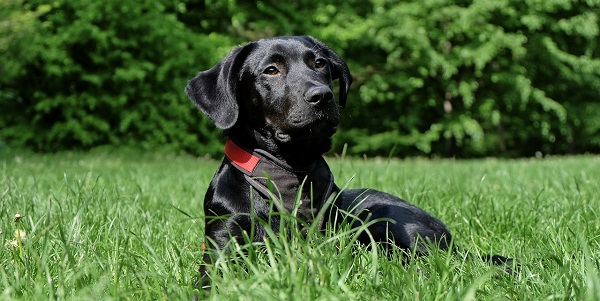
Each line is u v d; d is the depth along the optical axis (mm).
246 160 3148
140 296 2449
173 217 4324
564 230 3473
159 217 4234
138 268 2732
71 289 2449
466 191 5332
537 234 3607
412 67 20312
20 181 5980
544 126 21188
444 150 22094
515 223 3895
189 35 16844
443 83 20422
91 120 16094
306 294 2100
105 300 2133
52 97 16344
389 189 5703
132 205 4348
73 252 2992
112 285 2354
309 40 3574
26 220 3521
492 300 2252
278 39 3375
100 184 6270
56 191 5328
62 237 2578
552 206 4355
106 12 16125
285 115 3096
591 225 3742
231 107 3223
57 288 2416
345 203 3768
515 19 20172
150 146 16484
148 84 16719
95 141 16531
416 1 19703
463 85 19641
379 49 21141
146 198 5078
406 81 19688
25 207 3863
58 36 15688
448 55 19750
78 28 15555
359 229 2424
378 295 2209
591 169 8812
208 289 2723
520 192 5379
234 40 18000
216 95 3299
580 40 22062
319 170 3223
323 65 3396
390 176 7051
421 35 19109
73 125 15945
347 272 2355
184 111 16797
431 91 20500
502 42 19250
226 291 2217
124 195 4738
